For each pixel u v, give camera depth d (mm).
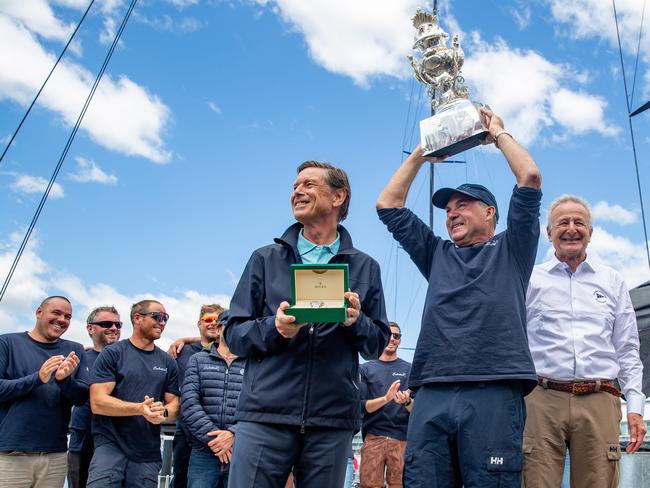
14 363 5152
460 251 3490
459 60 3783
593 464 3676
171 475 6547
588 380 3760
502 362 3092
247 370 3154
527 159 3354
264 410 2998
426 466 3107
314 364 3023
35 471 4988
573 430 3721
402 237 3697
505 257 3328
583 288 3990
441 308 3303
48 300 5398
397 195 3754
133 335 5383
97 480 4863
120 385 5152
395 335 6723
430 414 3158
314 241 3375
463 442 3049
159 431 5258
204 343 6199
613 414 3764
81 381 5258
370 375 6672
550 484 3682
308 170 3359
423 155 3639
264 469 2969
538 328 3926
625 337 3988
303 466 3055
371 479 6430
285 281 3217
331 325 3066
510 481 2979
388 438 6461
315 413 2994
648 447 5102
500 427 3023
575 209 4035
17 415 4965
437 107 3764
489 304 3199
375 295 3320
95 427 5074
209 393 5207
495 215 3686
